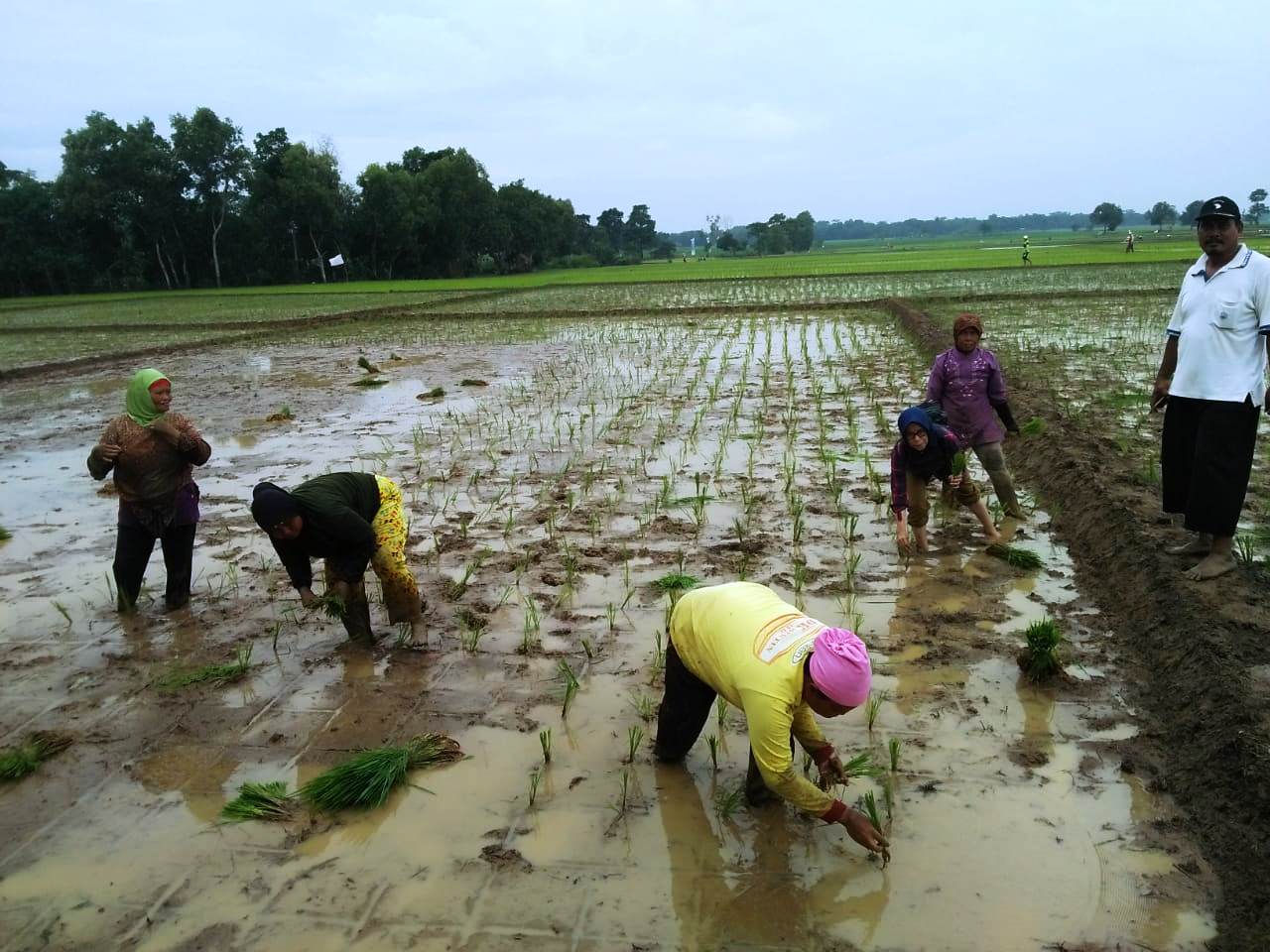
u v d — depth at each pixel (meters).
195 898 3.56
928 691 4.85
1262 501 7.21
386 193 66.38
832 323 22.20
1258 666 4.49
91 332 28.50
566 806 4.04
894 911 3.36
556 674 5.20
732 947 3.22
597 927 3.33
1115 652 5.22
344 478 5.36
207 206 63.59
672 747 4.20
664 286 39.28
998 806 3.92
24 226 58.59
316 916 3.44
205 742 4.67
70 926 3.43
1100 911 3.32
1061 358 14.98
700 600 3.80
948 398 7.21
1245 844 3.50
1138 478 7.55
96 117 58.62
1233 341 5.38
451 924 3.37
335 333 25.25
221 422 12.82
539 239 87.56
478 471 9.55
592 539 7.32
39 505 9.04
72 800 4.23
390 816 4.01
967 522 7.43
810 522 7.53
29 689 5.27
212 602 6.42
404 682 5.18
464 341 22.16
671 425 11.37
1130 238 49.72
